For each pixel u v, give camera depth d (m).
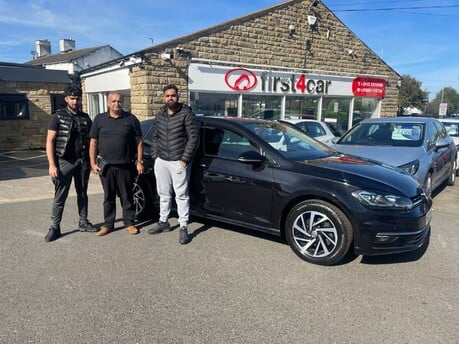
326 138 10.77
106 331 2.75
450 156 7.80
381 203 3.65
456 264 3.98
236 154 4.51
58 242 4.50
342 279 3.62
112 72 12.27
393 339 2.71
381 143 6.68
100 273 3.68
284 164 4.16
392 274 3.73
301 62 13.95
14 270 3.73
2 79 13.41
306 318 2.96
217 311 3.04
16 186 7.60
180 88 11.09
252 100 12.81
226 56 12.00
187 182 4.52
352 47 15.38
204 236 4.71
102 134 4.52
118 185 4.73
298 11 13.59
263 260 4.03
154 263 3.92
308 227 3.98
